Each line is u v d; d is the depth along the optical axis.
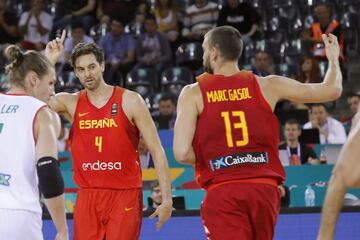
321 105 20.47
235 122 9.80
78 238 11.23
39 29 29.11
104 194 11.18
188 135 9.80
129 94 11.26
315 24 27.34
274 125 9.93
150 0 30.33
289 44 28.31
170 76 26.62
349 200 16.28
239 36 10.10
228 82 9.91
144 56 27.58
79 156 11.29
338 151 18.94
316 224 13.78
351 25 29.27
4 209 8.51
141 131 11.25
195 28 28.89
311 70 25.22
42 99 8.99
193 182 17.73
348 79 28.16
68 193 16.48
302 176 17.64
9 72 8.92
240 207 9.65
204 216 9.80
